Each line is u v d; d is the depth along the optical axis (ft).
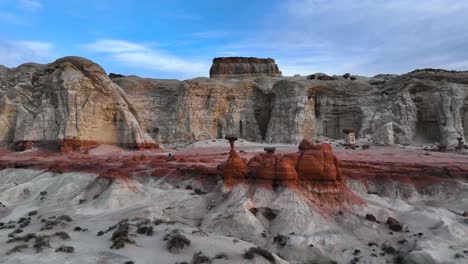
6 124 295.48
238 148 289.12
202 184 149.38
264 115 383.45
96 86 294.66
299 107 348.18
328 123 360.89
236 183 124.88
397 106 317.42
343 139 339.57
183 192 138.31
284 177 117.50
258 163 129.59
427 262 83.82
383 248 95.40
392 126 295.89
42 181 170.19
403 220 111.65
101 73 303.27
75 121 272.10
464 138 293.84
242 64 524.11
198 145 312.71
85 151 263.29
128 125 292.40
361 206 115.44
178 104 366.43
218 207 116.16
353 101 361.30
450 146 261.24
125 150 282.97
